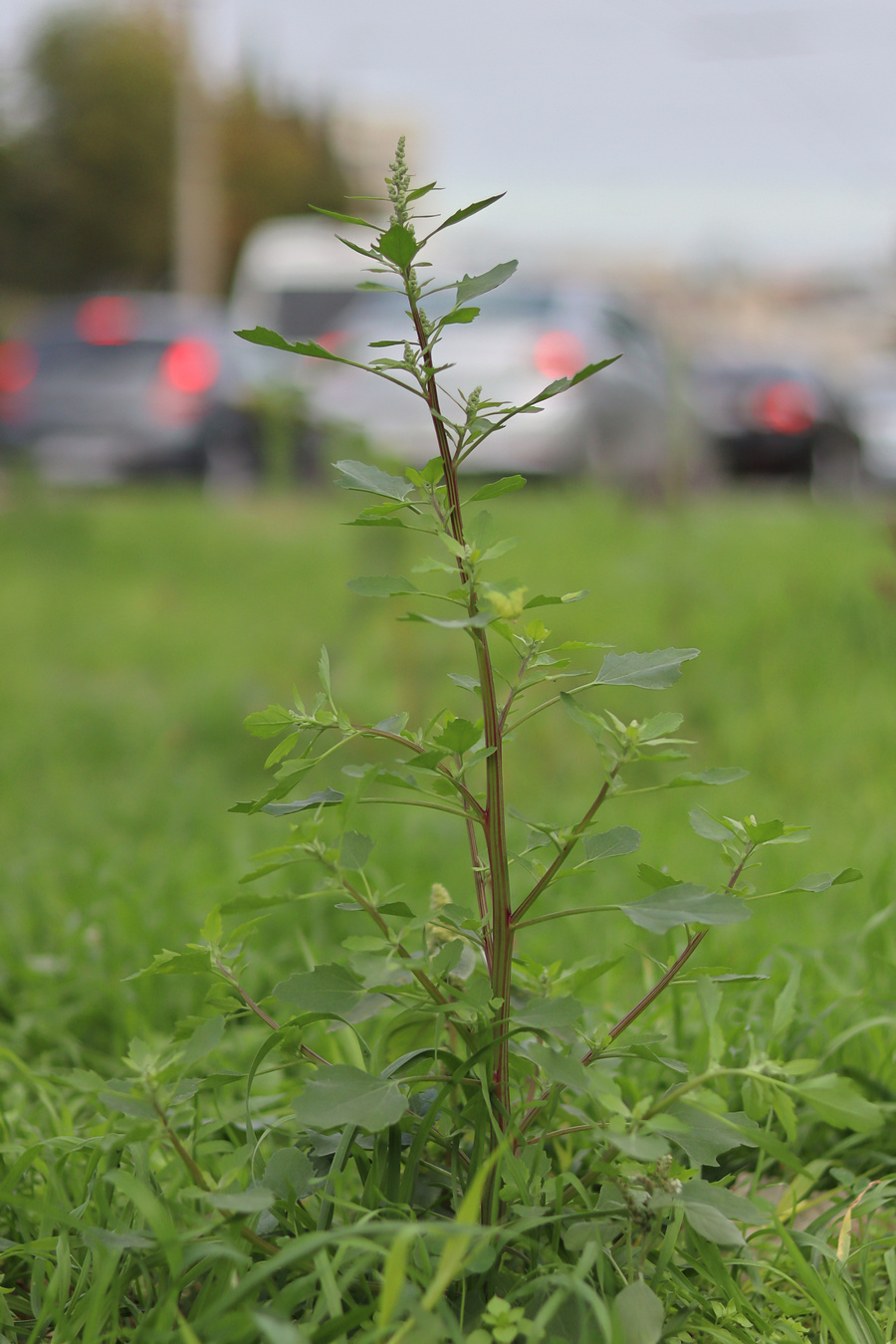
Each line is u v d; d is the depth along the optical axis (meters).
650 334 12.62
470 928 1.33
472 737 1.20
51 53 42.41
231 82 45.47
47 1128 1.89
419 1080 1.29
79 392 12.59
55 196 41.72
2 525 9.87
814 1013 2.06
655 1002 2.02
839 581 6.47
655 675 1.27
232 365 13.09
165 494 12.20
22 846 3.75
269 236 17.41
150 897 2.88
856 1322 1.33
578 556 7.91
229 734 5.40
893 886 2.80
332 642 6.32
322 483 10.44
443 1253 1.15
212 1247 1.15
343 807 1.16
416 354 1.23
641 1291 1.20
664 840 3.41
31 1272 1.43
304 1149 1.44
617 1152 1.31
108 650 7.00
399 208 1.20
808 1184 1.65
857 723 4.58
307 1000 1.25
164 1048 1.38
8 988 2.60
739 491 15.82
